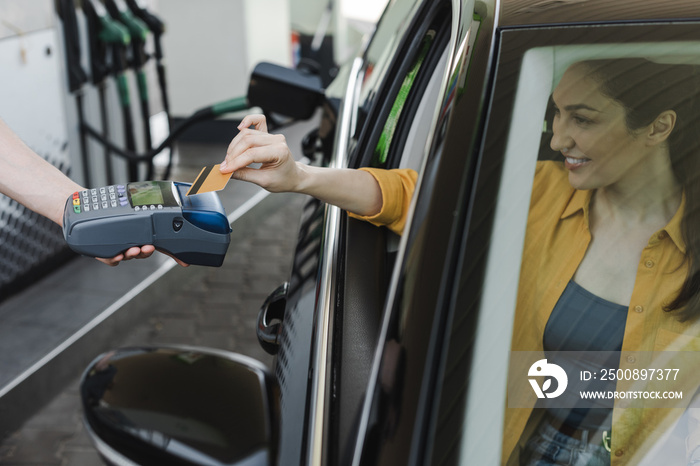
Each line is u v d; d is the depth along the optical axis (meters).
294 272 1.43
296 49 7.14
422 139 1.38
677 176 0.95
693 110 0.97
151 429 1.07
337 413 0.94
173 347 1.26
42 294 3.14
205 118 3.02
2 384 2.49
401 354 0.87
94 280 3.30
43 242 3.26
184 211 1.03
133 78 3.88
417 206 0.97
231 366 1.21
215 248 1.06
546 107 1.00
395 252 1.30
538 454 0.88
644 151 0.98
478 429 0.85
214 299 3.48
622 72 1.01
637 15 1.08
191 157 5.01
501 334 0.89
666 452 0.91
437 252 0.92
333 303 1.15
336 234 1.34
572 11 1.10
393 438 0.82
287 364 1.11
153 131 5.27
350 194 1.25
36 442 2.45
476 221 0.94
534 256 0.93
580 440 0.90
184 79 5.17
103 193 1.05
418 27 1.74
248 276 3.71
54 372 2.67
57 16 3.21
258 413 1.09
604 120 0.97
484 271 0.91
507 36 1.07
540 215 0.94
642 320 0.93
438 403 0.84
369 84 1.91
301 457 0.91
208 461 1.00
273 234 4.23
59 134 3.29
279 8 5.36
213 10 5.01
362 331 1.08
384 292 1.18
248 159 1.00
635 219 0.95
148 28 3.80
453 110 1.02
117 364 1.21
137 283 3.28
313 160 2.25
